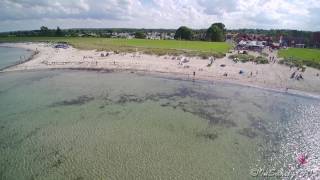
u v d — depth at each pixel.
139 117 33.66
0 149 25.55
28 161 23.66
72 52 90.44
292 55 80.75
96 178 21.47
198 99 40.81
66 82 50.94
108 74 58.19
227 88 46.69
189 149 26.08
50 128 30.27
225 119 33.25
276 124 31.78
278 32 183.88
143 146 26.50
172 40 141.00
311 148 26.38
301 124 31.78
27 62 71.75
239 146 26.69
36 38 173.88
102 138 28.00
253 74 54.78
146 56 77.44
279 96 42.22
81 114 34.44
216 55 75.50
